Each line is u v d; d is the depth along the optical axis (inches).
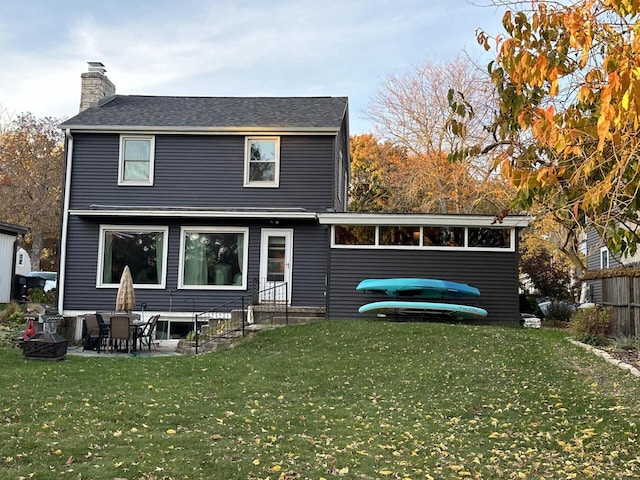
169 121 781.3
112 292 757.9
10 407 314.2
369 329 574.9
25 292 1057.5
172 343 675.4
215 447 263.7
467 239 674.8
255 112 817.5
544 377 410.3
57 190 1727.4
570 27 191.6
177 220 764.0
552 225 919.7
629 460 265.4
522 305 941.2
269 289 725.3
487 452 276.5
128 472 225.3
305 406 351.9
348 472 240.1
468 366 442.3
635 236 239.5
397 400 367.6
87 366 460.1
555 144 183.8
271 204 762.2
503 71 241.4
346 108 860.0
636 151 186.4
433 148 1315.2
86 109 831.7
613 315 566.3
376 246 677.9
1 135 1786.4
